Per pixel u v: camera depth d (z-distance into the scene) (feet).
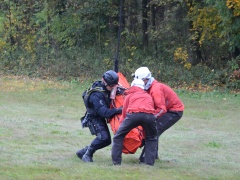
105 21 191.62
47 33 201.16
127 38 188.65
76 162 51.19
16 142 63.31
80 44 196.65
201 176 47.37
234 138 79.66
